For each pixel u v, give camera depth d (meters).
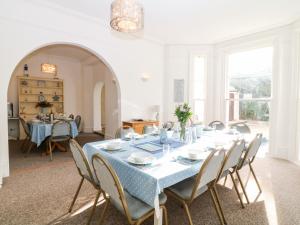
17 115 6.51
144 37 4.95
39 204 2.39
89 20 3.99
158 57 5.39
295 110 3.96
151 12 3.63
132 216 1.49
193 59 5.45
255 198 2.57
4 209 2.28
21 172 3.38
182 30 4.55
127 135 2.93
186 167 1.72
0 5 3.00
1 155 3.10
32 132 4.36
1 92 3.06
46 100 7.02
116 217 2.14
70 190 2.74
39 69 6.89
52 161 4.01
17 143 5.75
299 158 3.90
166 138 2.57
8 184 2.91
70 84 7.59
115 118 5.69
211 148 2.31
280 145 4.24
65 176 3.22
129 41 4.74
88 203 2.43
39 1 3.32
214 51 5.38
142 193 1.59
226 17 3.84
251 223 2.07
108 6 3.49
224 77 5.20
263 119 4.60
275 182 3.03
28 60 6.67
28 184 2.92
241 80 4.99
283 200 2.52
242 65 4.96
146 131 3.58
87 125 7.65
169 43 5.45
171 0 3.20
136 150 2.22
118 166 1.86
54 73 7.16
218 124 3.99
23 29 3.24
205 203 2.45
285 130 4.16
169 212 2.25
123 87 4.70
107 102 6.21
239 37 4.84
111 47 4.41
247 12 3.62
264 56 4.57
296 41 3.87
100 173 1.64
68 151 4.81
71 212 2.24
